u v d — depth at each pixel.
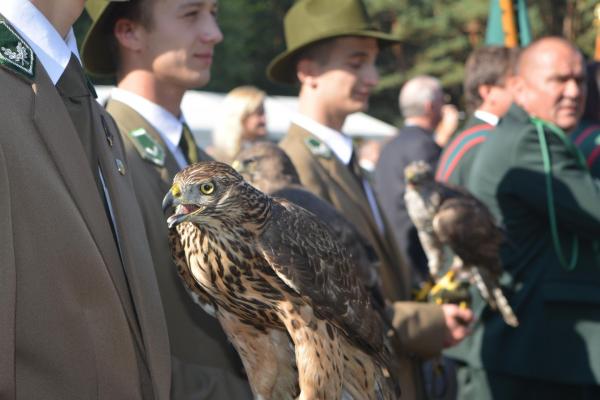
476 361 4.45
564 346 4.24
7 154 1.77
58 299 1.82
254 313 2.30
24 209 1.79
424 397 3.83
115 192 2.10
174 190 2.16
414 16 28.73
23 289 1.79
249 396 2.81
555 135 4.30
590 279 4.27
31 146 1.82
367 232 3.67
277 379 2.39
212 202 2.15
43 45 2.03
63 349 1.83
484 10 27.70
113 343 1.91
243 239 2.21
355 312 2.44
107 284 1.90
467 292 4.04
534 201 4.26
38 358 1.81
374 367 2.56
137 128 2.85
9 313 1.72
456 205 4.39
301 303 2.28
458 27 28.62
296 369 2.40
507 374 4.39
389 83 28.73
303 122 3.88
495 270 4.32
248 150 3.40
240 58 29.73
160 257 2.65
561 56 4.36
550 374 4.23
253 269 2.23
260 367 2.39
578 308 4.25
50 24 2.06
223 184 2.16
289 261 2.24
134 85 2.93
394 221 5.91
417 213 4.62
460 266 4.36
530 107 4.45
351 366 2.48
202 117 11.12
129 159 2.73
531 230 4.36
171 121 2.96
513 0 6.03
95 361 1.88
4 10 2.00
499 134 4.50
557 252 4.29
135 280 2.04
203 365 2.70
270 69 4.21
